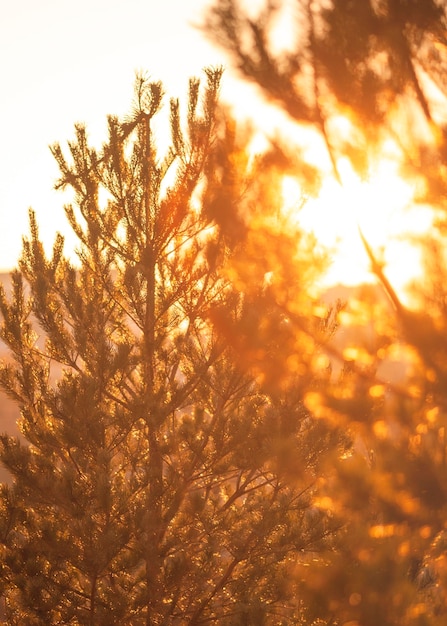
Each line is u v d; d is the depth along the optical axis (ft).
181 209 56.90
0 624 57.67
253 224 28.86
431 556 27.07
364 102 27.58
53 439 57.41
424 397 26.07
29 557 55.57
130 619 56.80
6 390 60.39
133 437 62.64
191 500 54.75
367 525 26.63
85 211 59.62
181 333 60.34
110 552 53.06
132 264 60.29
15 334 60.49
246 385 56.59
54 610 55.98
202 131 56.65
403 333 26.18
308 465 52.44
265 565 57.11
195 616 57.93
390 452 25.85
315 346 28.89
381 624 25.14
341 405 26.68
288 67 28.99
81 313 58.59
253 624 52.24
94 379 56.95
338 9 28.37
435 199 26.43
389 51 28.25
